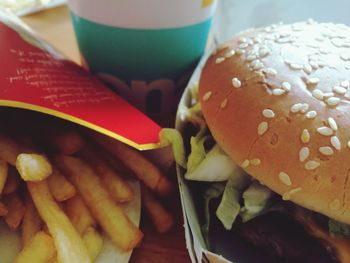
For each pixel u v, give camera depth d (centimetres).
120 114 17
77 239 15
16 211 16
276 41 16
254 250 16
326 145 13
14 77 16
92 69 21
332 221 14
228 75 16
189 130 18
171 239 17
